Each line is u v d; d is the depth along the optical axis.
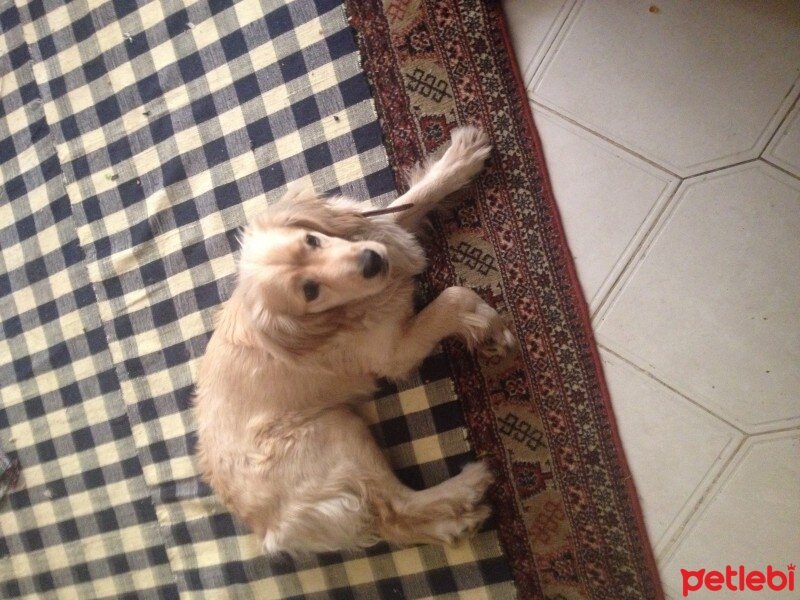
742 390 1.17
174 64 1.54
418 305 1.34
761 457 1.16
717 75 1.17
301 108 1.42
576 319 1.24
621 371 1.24
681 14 1.19
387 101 1.36
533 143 1.26
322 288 1.07
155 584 1.61
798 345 1.14
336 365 1.23
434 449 1.33
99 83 1.63
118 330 1.60
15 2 1.73
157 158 1.56
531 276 1.27
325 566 1.43
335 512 1.22
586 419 1.24
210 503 1.51
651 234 1.22
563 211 1.26
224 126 1.49
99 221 1.62
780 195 1.14
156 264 1.56
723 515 1.18
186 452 1.54
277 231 1.12
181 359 1.54
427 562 1.35
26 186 1.74
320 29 1.40
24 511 1.75
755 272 1.16
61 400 1.71
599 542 1.24
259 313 1.10
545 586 1.27
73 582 1.70
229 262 1.49
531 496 1.28
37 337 1.74
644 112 1.22
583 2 1.25
